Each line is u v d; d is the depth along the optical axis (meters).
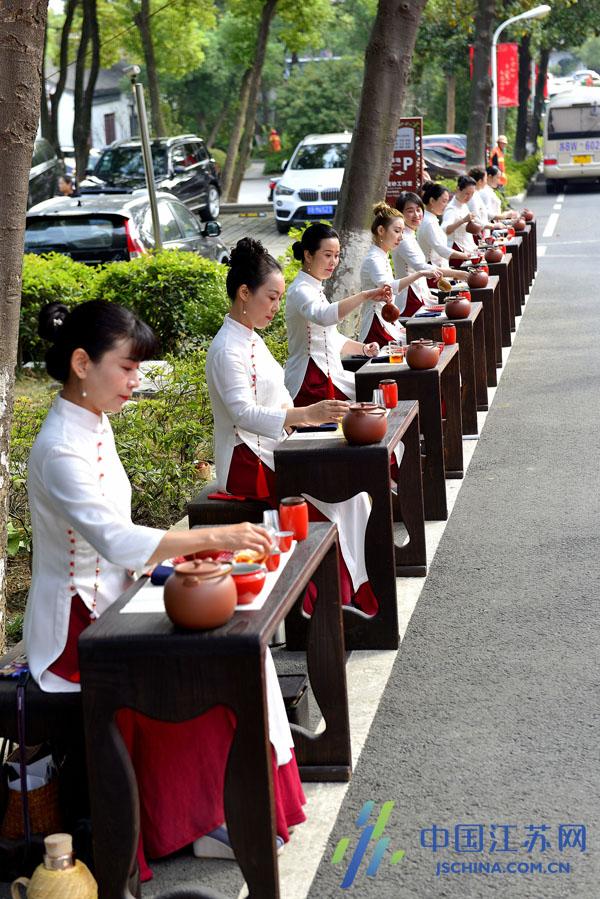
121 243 13.21
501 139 27.44
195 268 11.45
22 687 3.36
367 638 4.95
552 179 34.75
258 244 5.07
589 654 4.70
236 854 3.05
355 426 4.84
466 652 4.82
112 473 3.45
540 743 4.01
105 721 3.04
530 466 7.62
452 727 4.18
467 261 11.75
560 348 11.94
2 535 4.32
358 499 5.14
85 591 3.41
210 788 3.49
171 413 7.24
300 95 46.06
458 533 6.39
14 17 4.02
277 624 3.08
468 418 8.48
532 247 17.16
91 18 27.22
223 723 3.46
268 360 5.20
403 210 9.21
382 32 9.83
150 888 3.39
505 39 38.31
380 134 9.95
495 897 3.21
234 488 5.26
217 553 3.36
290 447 4.90
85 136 27.53
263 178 46.97
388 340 8.28
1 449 4.27
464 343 8.33
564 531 6.25
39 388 10.93
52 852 3.09
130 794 3.07
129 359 3.34
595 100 33.81
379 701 4.44
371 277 8.12
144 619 3.10
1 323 4.21
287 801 3.60
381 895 3.27
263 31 30.22
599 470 7.39
